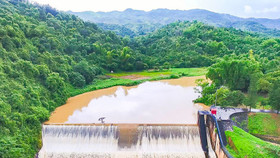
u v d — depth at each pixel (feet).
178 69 427.33
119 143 145.89
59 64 266.77
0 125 131.13
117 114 194.70
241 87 224.53
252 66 222.28
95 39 452.35
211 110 144.77
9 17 260.62
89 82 304.71
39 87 196.65
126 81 318.86
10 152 121.80
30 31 277.23
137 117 187.93
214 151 139.23
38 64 226.17
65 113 195.42
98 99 240.32
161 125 147.64
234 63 224.53
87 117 186.91
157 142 145.48
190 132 147.54
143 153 140.15
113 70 403.95
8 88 160.15
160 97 246.68
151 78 342.85
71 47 351.67
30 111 162.09
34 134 147.43
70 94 250.37
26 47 232.53
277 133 148.36
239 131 136.26
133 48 529.86
